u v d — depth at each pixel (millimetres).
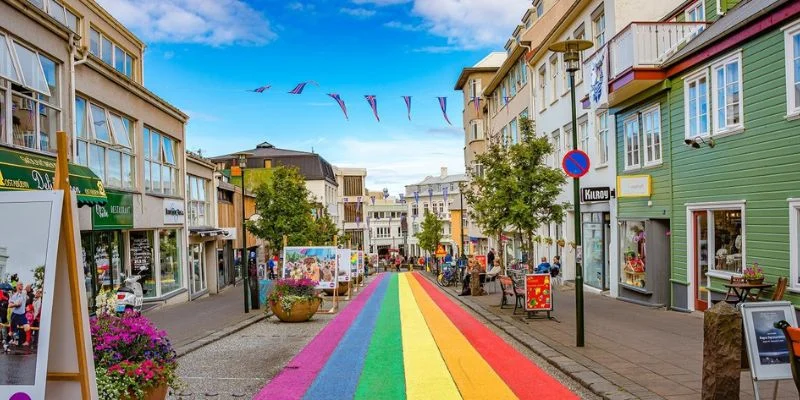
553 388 8109
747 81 13383
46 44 14445
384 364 9977
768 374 6309
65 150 4895
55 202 4676
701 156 15391
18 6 12953
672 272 17047
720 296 14648
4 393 4457
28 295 4559
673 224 16938
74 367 4859
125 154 20328
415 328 14641
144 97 21625
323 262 19656
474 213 19922
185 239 26594
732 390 6504
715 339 6582
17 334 4523
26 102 13609
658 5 19906
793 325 6426
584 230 24750
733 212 14219
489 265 35719
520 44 32750
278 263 30234
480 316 17344
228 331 14484
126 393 6078
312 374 9266
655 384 7918
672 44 17016
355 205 92938
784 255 12273
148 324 7137
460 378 8773
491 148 18391
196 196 30016
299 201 30609
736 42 13586
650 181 18109
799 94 11781
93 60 17375
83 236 16516
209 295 30797
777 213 12477
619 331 12789
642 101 18531
